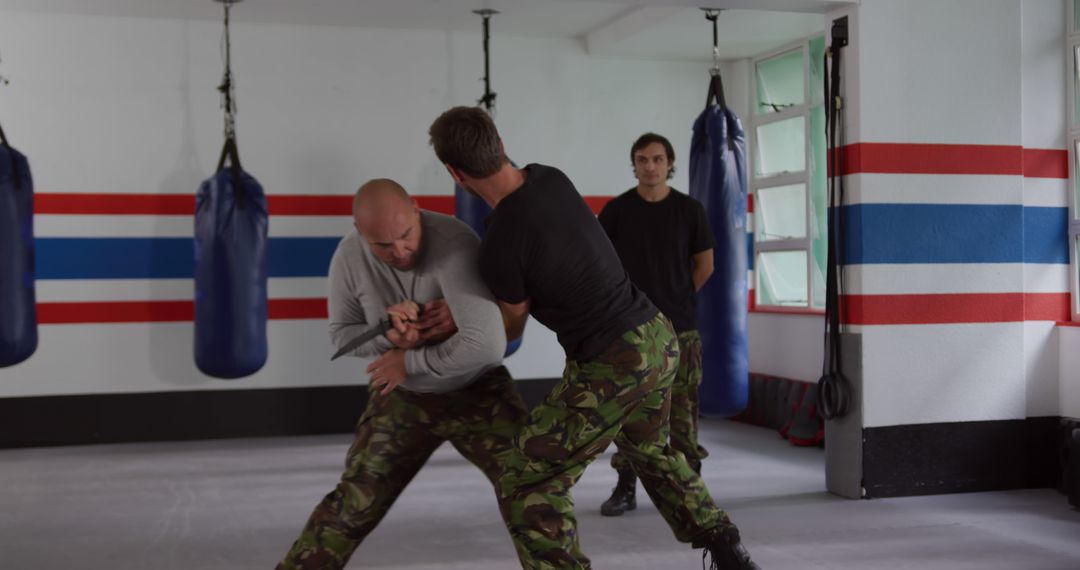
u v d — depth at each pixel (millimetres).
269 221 6848
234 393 6816
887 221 4719
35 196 6488
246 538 4129
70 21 6516
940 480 4824
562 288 2545
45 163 6500
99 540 4098
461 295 2543
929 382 4793
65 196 6535
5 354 5359
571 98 7426
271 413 6871
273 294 6867
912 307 4766
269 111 6844
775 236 7523
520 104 7332
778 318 7207
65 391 6566
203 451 6316
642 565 3646
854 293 4742
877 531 4129
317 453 6234
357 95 6992
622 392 2586
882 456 4734
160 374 6703
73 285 6566
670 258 4203
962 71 4824
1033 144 5012
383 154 7043
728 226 5148
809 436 6316
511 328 2682
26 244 5402
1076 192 5055
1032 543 3938
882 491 4742
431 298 2627
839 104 4789
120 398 6641
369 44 7008
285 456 6129
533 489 2580
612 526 4242
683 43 7039
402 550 3902
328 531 2680
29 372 6520
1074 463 4473
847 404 4766
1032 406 4977
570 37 7395
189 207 6715
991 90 4871
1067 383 4969
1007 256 4898
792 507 4578
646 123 7582
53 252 6535
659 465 2875
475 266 2580
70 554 3879
